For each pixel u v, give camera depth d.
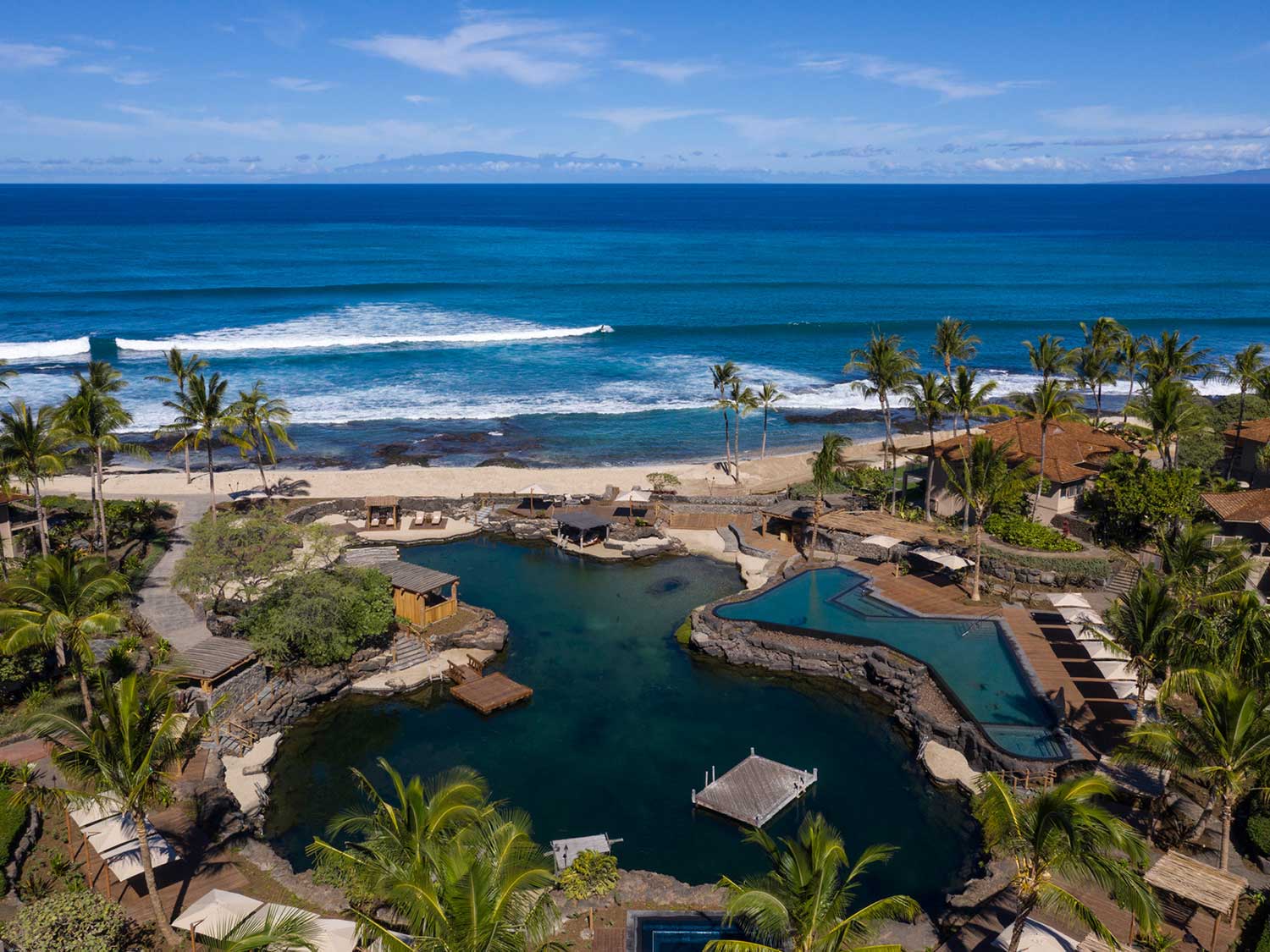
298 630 40.22
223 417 57.94
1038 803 20.97
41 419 46.41
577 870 28.17
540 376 101.19
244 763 35.41
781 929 19.20
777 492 66.19
